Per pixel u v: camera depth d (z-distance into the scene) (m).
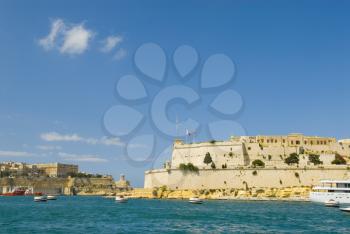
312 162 161.00
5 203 159.75
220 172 158.62
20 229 68.00
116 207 122.44
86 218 86.75
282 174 153.38
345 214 93.81
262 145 170.00
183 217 87.19
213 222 77.75
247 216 88.75
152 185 173.00
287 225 73.25
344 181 125.31
